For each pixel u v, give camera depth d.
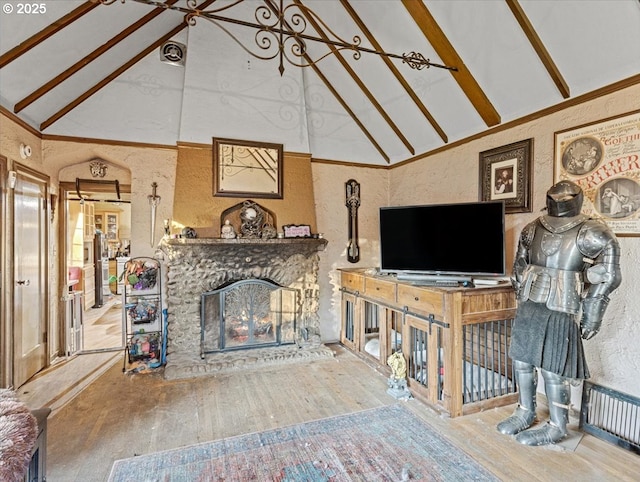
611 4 2.04
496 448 2.17
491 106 3.10
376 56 3.46
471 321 2.58
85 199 4.04
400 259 3.21
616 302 2.31
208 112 3.73
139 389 3.03
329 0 3.25
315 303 4.07
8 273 2.88
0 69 2.48
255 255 3.85
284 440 2.25
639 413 2.13
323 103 4.30
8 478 1.09
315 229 4.14
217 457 2.08
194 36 3.64
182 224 3.59
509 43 2.59
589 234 2.07
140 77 3.65
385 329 3.35
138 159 3.72
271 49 3.91
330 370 3.48
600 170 2.38
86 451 2.13
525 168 2.91
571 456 2.10
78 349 3.99
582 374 2.13
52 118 3.41
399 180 4.58
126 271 3.63
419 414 2.60
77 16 2.53
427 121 3.78
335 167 4.51
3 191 2.82
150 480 1.88
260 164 3.91
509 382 2.85
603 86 2.35
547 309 2.22
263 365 3.56
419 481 1.87
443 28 2.80
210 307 3.71
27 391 2.98
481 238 2.82
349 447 2.18
